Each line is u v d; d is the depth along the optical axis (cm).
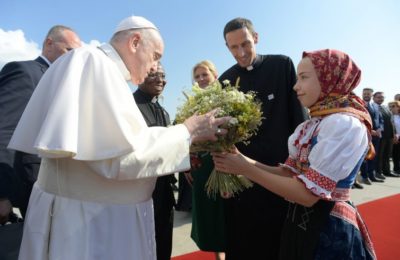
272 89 243
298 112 236
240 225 249
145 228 155
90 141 130
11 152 217
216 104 181
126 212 147
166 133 143
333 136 144
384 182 823
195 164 228
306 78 160
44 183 148
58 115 123
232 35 236
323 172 142
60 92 129
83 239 136
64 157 138
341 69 153
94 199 141
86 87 136
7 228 185
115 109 132
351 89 157
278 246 241
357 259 149
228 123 173
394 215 508
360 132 144
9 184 217
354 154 143
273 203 239
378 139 834
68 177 142
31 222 144
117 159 130
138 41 161
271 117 243
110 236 141
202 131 159
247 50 238
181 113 195
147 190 159
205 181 268
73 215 138
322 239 149
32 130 150
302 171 164
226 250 259
